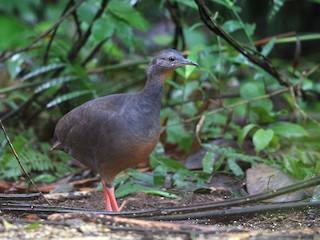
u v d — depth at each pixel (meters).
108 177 8.61
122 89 13.80
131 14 11.80
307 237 6.77
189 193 9.62
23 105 12.60
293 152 11.05
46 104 12.48
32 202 9.24
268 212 8.09
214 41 11.86
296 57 12.11
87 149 8.64
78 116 8.61
